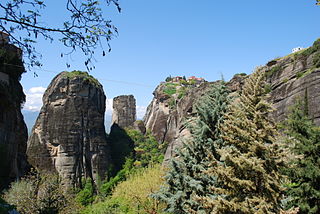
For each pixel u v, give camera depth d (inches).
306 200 605.3
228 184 534.0
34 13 175.6
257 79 611.8
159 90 4744.1
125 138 3757.4
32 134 2778.1
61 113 2785.4
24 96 2000.5
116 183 2760.8
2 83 1653.5
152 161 3339.1
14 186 1266.0
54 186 1291.8
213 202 534.6
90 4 182.9
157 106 4284.0
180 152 826.8
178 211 754.8
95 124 2903.5
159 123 3969.0
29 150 2682.1
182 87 4559.5
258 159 521.3
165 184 857.5
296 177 636.7
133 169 3058.6
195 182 718.5
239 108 615.5
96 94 3031.5
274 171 532.1
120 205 1411.2
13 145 1788.9
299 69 1373.0
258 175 529.3
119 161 3294.8
